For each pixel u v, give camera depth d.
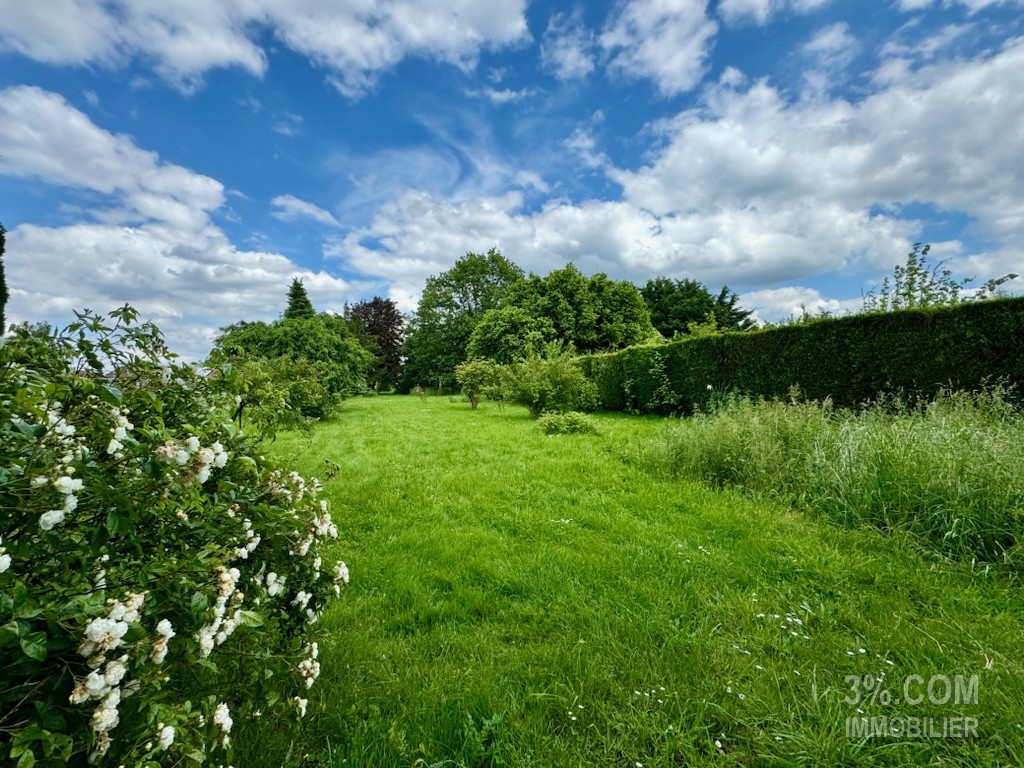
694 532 3.59
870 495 3.57
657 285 35.38
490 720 1.72
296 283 29.91
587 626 2.38
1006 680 1.84
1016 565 2.75
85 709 0.85
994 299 5.92
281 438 8.83
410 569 3.10
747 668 1.99
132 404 1.48
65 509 0.86
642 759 1.58
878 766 1.53
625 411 13.08
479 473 5.73
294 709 1.51
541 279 24.95
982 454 3.34
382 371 36.56
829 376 7.80
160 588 1.03
